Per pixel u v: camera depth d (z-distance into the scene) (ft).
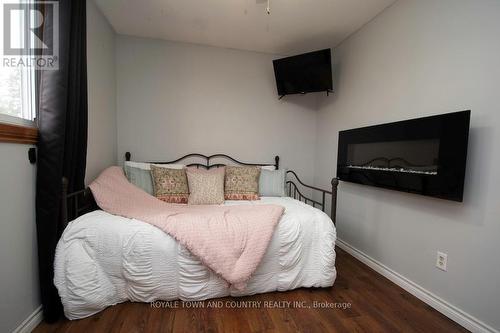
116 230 4.97
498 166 4.27
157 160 9.30
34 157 4.48
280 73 9.32
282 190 9.01
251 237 5.27
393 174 6.24
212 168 9.14
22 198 4.21
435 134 5.15
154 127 9.21
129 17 7.61
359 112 8.03
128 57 8.82
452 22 5.06
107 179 6.57
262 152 10.25
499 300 4.28
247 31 8.36
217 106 9.69
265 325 4.70
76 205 5.58
